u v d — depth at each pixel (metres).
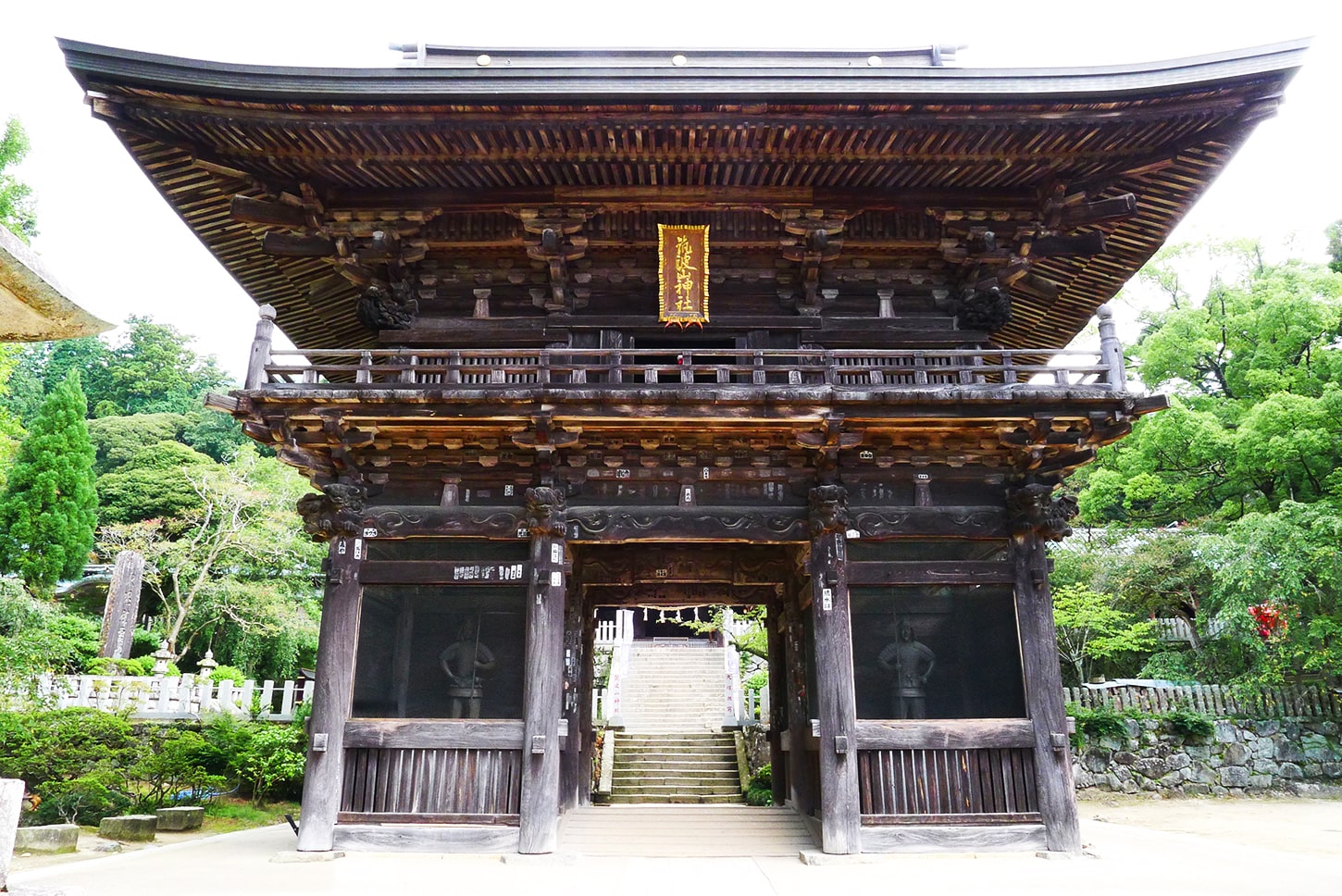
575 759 16.62
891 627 13.28
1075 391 12.57
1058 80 12.14
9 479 36.75
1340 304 28.61
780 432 13.22
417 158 13.23
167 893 9.93
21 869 11.70
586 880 11.05
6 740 17.17
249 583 38.00
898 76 12.10
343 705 12.81
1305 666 24.58
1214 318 32.09
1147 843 14.57
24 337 6.40
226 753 20.61
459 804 12.55
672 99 12.10
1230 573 24.44
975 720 12.91
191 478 39.19
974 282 14.84
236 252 15.97
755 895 10.22
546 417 12.66
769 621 19.06
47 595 35.09
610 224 14.45
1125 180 14.25
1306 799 23.27
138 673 30.33
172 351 70.38
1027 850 12.47
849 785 12.48
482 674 13.09
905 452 13.81
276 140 12.83
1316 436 25.56
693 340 14.85
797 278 14.96
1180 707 25.06
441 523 13.45
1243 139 13.27
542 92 11.97
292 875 11.08
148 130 12.68
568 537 13.47
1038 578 13.34
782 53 16.89
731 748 25.08
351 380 20.70
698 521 13.55
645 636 44.34
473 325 14.74
